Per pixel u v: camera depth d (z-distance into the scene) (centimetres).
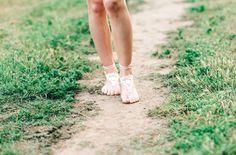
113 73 277
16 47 367
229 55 315
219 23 417
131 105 257
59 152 209
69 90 282
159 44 386
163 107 246
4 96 271
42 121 239
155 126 228
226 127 210
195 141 201
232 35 366
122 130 227
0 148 211
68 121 239
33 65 317
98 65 332
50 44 380
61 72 308
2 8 564
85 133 226
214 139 198
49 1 609
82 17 496
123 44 252
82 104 262
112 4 240
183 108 241
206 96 251
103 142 216
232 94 249
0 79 292
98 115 247
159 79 296
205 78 275
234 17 431
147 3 599
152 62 336
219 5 506
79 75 309
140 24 473
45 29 439
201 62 301
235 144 193
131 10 553
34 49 359
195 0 573
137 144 211
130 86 262
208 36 375
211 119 222
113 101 265
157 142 211
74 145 215
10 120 242
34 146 214
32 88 277
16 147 213
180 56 338
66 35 418
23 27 449
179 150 198
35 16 512
